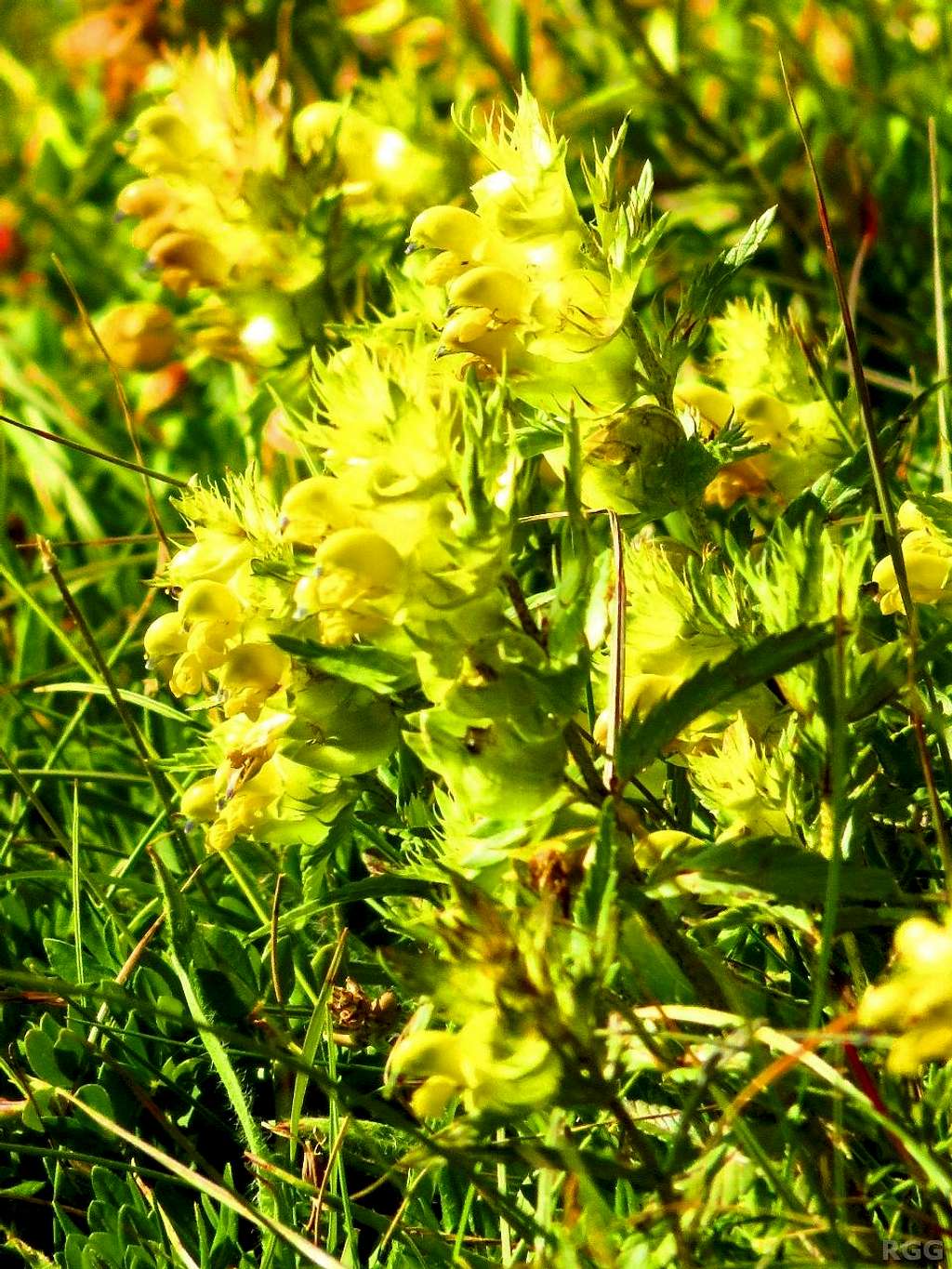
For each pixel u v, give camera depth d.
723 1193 0.45
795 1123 0.45
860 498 0.51
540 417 0.51
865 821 0.47
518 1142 0.44
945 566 0.49
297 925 0.50
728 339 0.54
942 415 0.53
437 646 0.45
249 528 0.50
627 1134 0.44
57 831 0.53
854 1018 0.44
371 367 0.46
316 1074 0.45
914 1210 0.45
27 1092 0.50
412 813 0.51
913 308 0.65
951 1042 0.43
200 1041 0.51
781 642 0.45
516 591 0.46
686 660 0.48
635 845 0.47
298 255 0.59
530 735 0.45
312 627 0.49
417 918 0.46
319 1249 0.45
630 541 0.52
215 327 0.60
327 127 0.60
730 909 0.47
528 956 0.44
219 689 0.50
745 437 0.52
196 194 0.59
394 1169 0.45
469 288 0.48
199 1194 0.49
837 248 0.67
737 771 0.47
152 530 0.65
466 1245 0.47
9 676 0.63
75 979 0.52
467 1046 0.44
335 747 0.49
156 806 0.57
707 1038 0.44
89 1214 0.48
